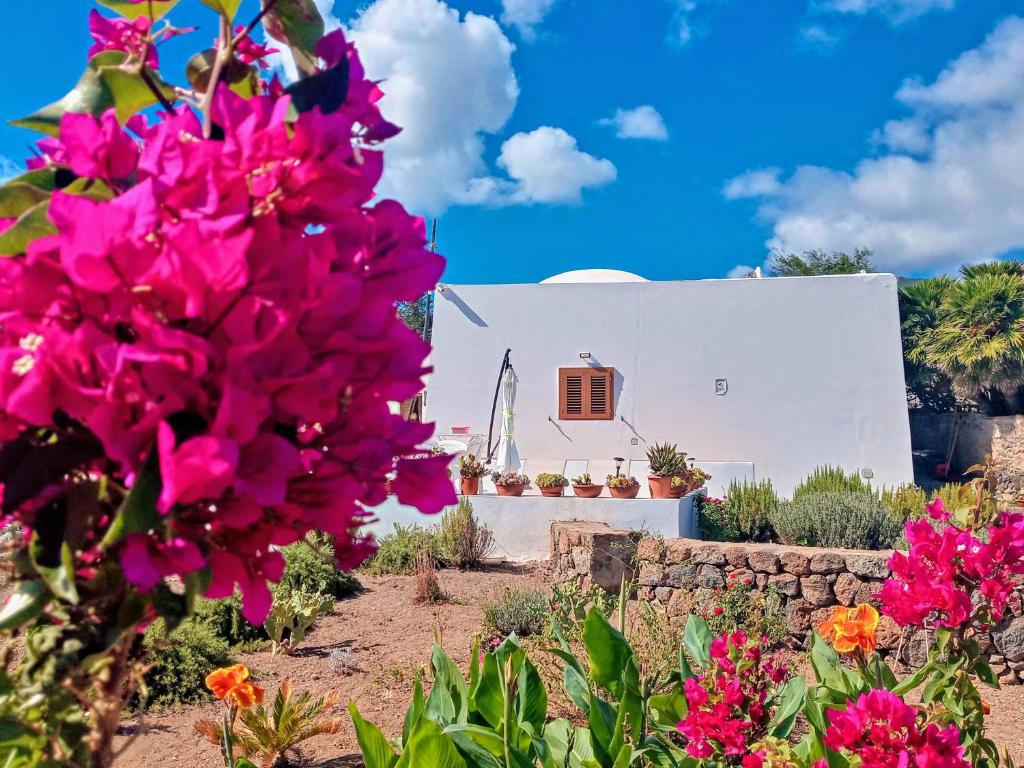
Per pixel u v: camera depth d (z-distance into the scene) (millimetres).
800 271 34406
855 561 6961
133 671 824
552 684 5082
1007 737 4848
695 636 3977
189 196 714
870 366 15672
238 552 780
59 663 725
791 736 4555
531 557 11289
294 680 5852
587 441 16250
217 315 686
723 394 16016
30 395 657
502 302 16750
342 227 812
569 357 16484
